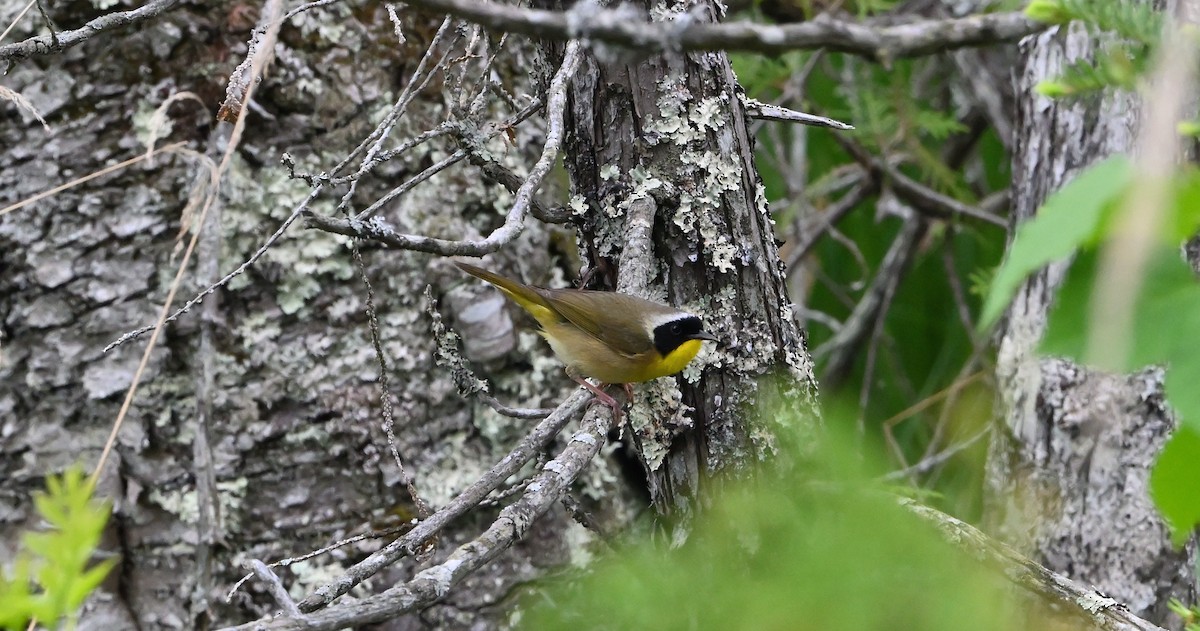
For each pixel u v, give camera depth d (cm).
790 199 1236
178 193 776
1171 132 151
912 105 1122
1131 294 141
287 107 785
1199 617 448
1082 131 842
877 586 355
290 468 788
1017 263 151
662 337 619
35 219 770
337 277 794
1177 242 163
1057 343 168
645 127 621
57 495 240
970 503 1032
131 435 773
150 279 773
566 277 894
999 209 1256
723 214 633
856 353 1217
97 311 773
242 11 780
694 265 635
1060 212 150
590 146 638
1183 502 194
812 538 372
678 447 651
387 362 802
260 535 778
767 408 640
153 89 773
